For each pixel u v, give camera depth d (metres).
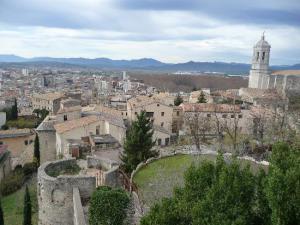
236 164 17.47
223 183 16.53
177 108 93.75
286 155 18.84
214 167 18.64
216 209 16.31
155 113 91.50
